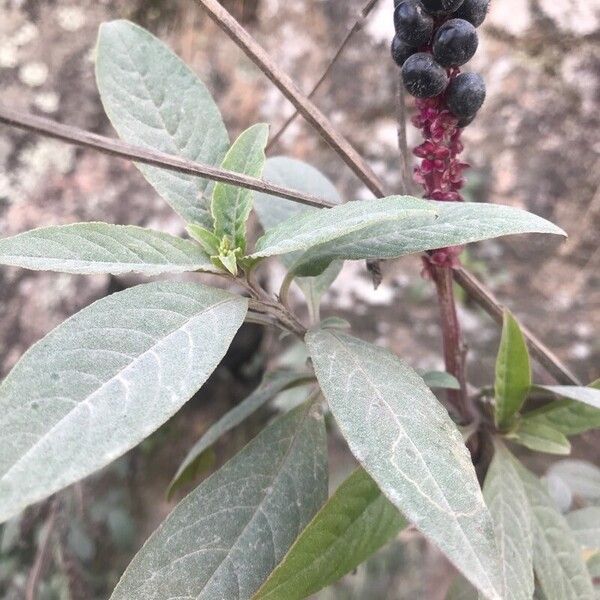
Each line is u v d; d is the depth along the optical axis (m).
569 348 0.31
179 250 0.13
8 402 0.09
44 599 0.32
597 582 0.24
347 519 0.13
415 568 0.34
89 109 0.34
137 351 0.10
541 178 0.31
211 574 0.13
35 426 0.09
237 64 0.36
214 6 0.14
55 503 0.30
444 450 0.11
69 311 0.33
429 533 0.10
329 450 0.34
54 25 0.35
